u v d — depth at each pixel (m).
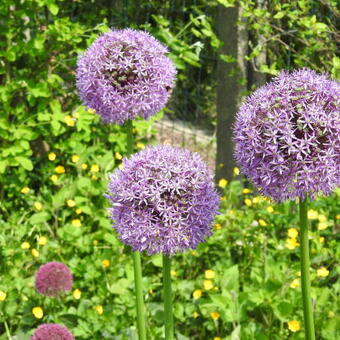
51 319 1.64
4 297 1.62
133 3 2.21
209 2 2.09
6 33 1.97
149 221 1.33
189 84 2.97
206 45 2.36
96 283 1.74
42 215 1.82
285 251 1.73
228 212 1.87
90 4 2.22
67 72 2.12
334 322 1.56
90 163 2.03
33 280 1.68
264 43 1.96
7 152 1.92
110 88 1.48
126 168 1.36
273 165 1.31
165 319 1.37
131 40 1.49
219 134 2.04
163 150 1.36
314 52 1.93
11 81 2.02
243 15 1.88
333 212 1.89
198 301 1.66
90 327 1.62
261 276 1.67
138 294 1.46
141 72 1.48
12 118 2.09
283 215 1.81
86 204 1.90
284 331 1.60
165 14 2.22
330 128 1.30
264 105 1.32
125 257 1.77
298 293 1.62
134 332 1.58
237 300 1.58
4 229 1.85
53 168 2.05
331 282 1.72
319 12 1.99
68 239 1.79
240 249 1.78
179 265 1.77
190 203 1.33
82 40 2.08
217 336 1.63
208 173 1.35
